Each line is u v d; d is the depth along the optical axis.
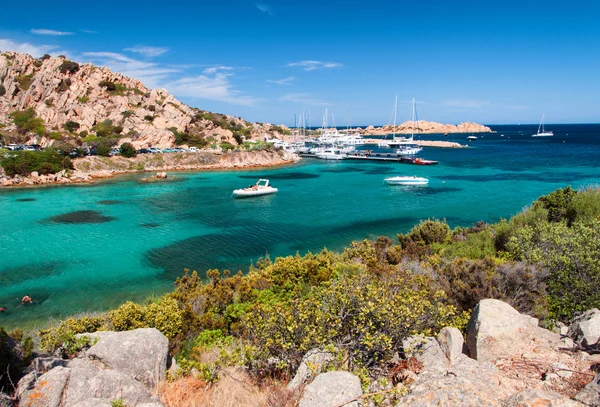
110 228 45.91
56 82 137.00
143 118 136.88
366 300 10.52
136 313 14.62
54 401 7.53
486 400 6.72
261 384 9.66
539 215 24.38
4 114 125.94
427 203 61.19
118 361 9.68
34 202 61.28
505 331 9.48
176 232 44.44
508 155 138.88
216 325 15.93
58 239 41.06
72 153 97.25
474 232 29.98
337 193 71.75
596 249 14.03
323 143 184.62
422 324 10.99
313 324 10.10
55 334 12.85
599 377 6.86
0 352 8.41
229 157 115.94
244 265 33.66
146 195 69.25
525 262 15.61
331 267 21.30
